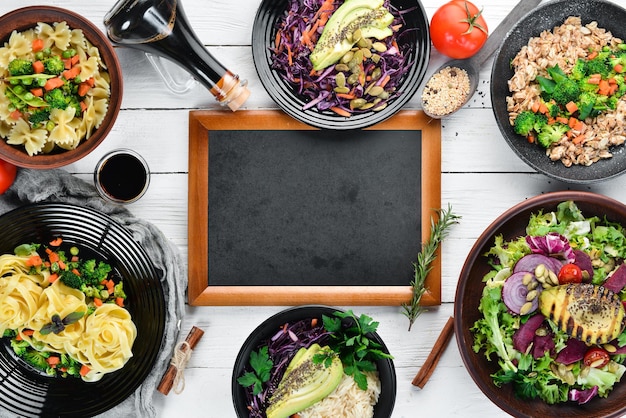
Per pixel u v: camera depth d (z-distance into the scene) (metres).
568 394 1.21
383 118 1.23
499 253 1.21
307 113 1.24
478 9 1.23
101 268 1.22
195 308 1.28
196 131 1.26
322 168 1.27
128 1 1.14
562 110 1.22
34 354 1.23
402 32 1.24
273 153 1.27
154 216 1.28
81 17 1.17
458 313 1.18
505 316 1.20
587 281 1.19
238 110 1.26
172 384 1.25
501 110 1.22
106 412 1.27
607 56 1.21
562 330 1.15
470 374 1.19
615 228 1.21
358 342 1.18
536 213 1.23
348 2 1.20
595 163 1.23
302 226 1.27
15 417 1.26
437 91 1.23
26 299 1.18
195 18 1.27
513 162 1.27
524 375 1.21
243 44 1.27
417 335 1.28
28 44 1.18
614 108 1.21
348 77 1.22
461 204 1.28
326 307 1.19
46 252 1.23
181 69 1.27
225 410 1.28
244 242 1.27
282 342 1.25
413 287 1.25
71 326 1.20
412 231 1.27
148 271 1.23
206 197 1.27
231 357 1.28
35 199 1.24
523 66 1.22
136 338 1.23
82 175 1.28
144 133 1.28
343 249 1.27
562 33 1.22
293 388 1.20
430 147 1.26
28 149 1.19
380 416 1.22
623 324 1.15
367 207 1.27
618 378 1.20
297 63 1.23
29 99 1.15
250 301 1.26
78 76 1.19
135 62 1.27
